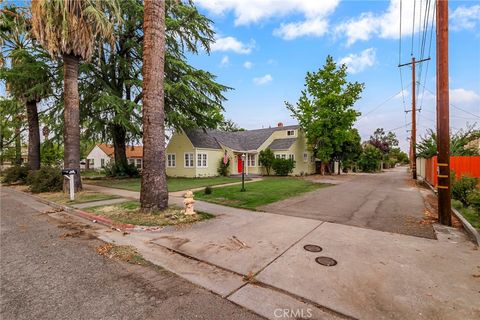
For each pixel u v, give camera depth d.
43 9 9.33
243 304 2.93
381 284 3.32
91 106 17.48
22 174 16.61
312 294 3.10
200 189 13.23
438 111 6.37
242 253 4.45
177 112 19.78
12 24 14.51
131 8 17.11
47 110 18.06
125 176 21.41
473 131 16.03
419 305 2.86
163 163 7.45
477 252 4.45
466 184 8.41
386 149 53.16
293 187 14.16
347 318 2.66
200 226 6.18
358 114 24.30
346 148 27.94
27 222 6.89
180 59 19.89
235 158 26.27
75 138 11.98
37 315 2.71
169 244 4.96
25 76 14.58
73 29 10.05
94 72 17.44
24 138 30.45
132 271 3.81
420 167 24.94
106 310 2.80
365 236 5.38
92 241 5.24
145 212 7.20
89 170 41.81
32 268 3.91
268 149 25.86
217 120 23.19
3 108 18.80
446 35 6.16
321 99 24.36
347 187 14.91
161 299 3.03
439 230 5.82
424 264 3.94
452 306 2.84
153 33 7.05
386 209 8.24
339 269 3.77
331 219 6.88
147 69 7.11
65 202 9.50
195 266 3.97
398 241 5.05
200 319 2.64
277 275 3.60
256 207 8.48
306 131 25.97
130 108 16.67
